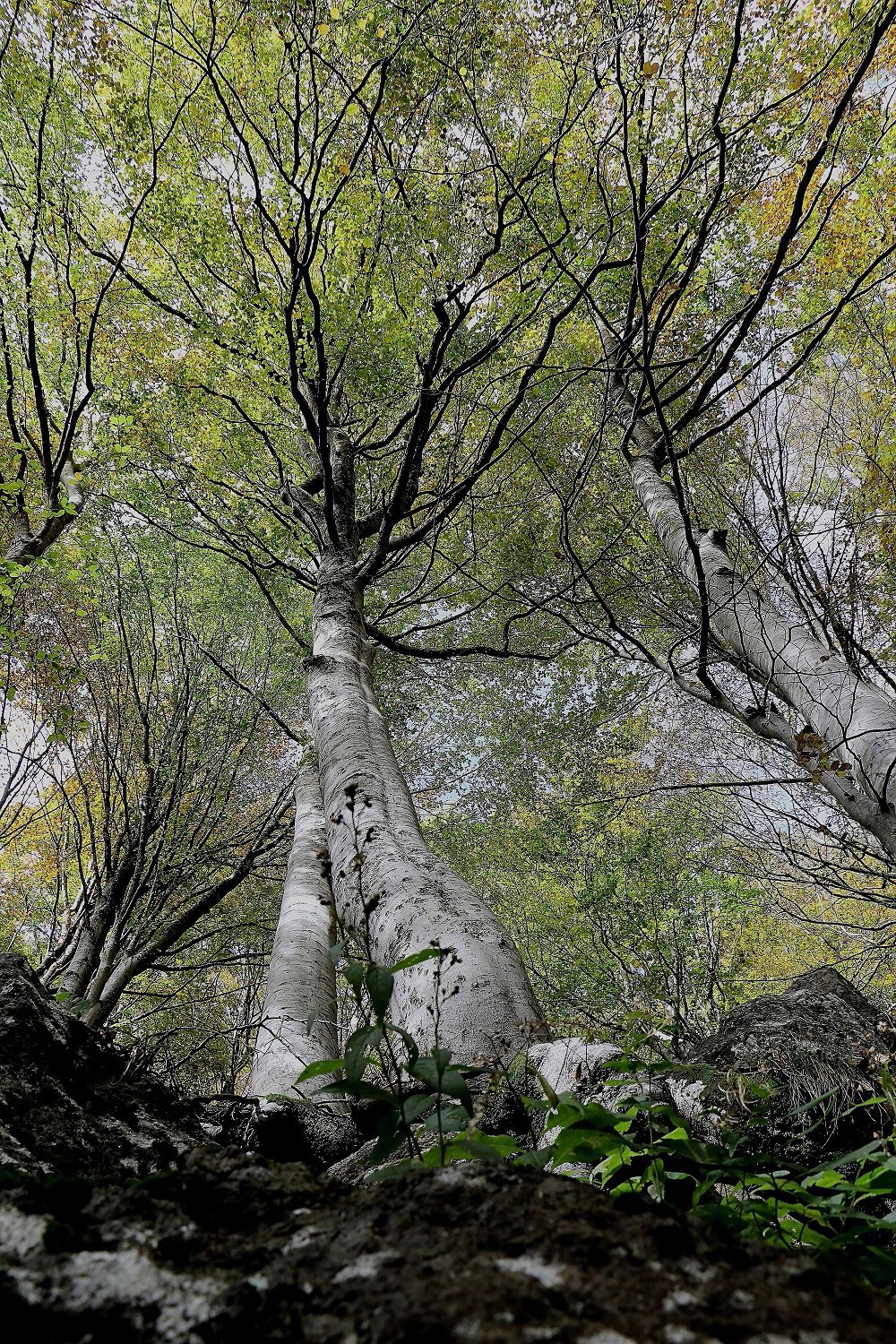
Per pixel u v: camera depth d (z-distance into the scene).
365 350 8.21
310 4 6.00
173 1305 0.78
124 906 7.11
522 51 7.05
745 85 6.96
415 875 3.90
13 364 8.45
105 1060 2.95
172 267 8.83
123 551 9.53
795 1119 2.65
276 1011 4.55
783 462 6.86
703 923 11.23
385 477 10.66
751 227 8.61
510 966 3.30
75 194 7.93
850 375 9.07
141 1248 0.88
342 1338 0.70
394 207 7.32
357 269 8.00
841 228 8.27
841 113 4.90
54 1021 2.79
